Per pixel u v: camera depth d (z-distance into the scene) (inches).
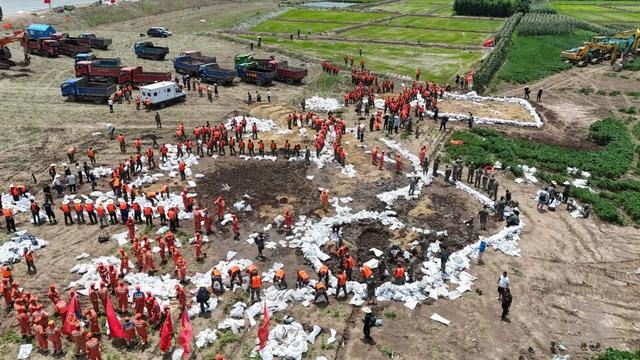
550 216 1529.3
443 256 1211.9
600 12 5073.8
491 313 1124.5
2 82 2637.8
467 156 1893.5
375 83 2728.8
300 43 3747.5
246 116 2282.2
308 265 1266.0
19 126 2102.6
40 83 2662.4
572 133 2201.0
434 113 2263.8
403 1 6072.8
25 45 2930.6
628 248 1378.0
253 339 1034.1
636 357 937.5
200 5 5472.4
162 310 1081.4
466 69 3088.1
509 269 1272.1
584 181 1738.4
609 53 3326.8
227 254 1295.5
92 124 2160.4
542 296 1182.3
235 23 4549.7
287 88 2733.8
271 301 1125.1
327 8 5447.8
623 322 1112.2
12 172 1717.5
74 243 1342.3
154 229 1412.4
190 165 1790.1
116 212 1476.4
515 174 1782.7
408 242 1364.4
